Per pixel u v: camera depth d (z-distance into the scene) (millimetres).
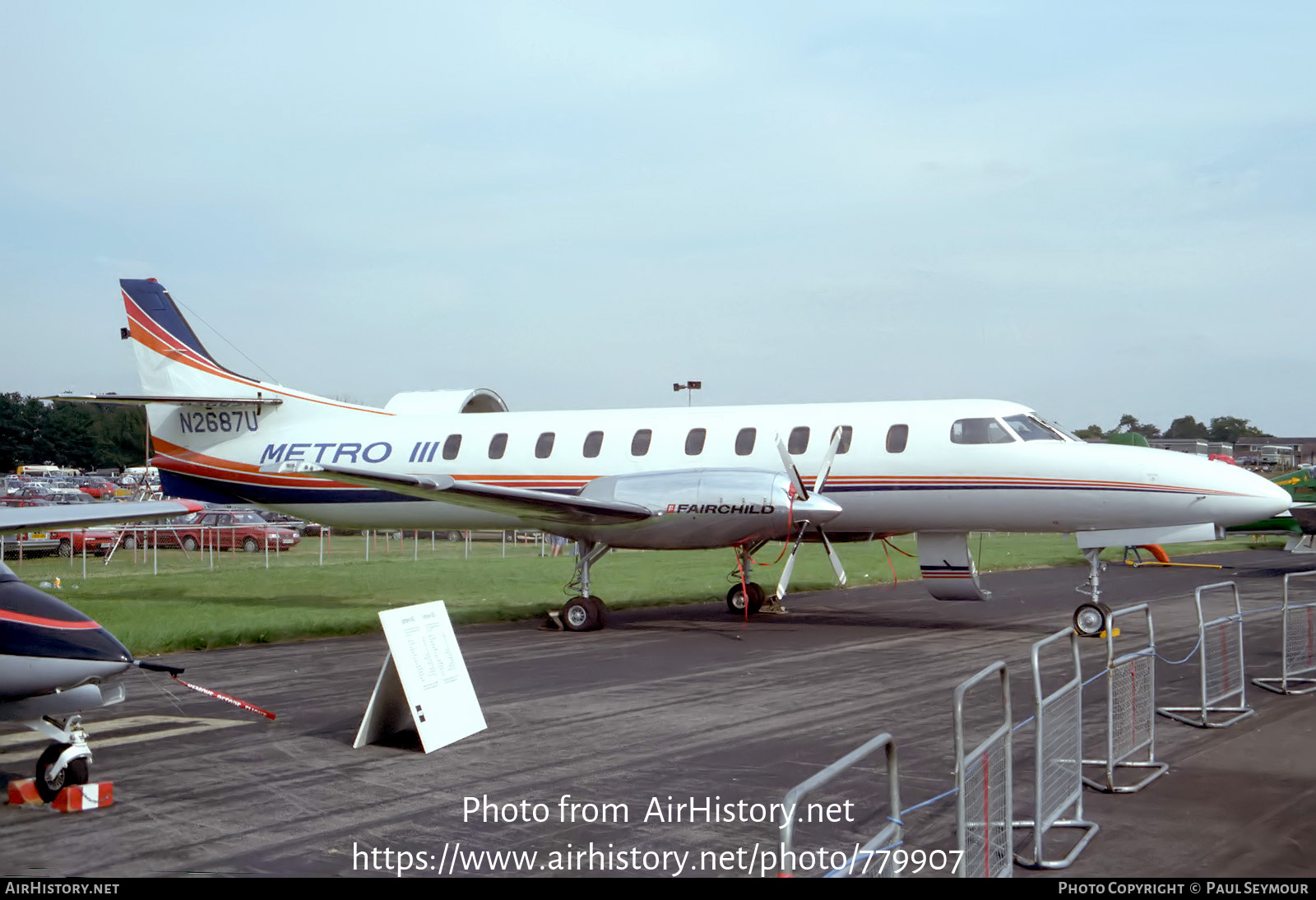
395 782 7352
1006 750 5559
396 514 19109
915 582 24547
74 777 6867
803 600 20484
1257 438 135375
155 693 10711
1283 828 6203
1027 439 15094
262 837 6191
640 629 15977
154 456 20922
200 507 8000
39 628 6754
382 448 18906
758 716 9391
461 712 8703
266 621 15719
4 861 5805
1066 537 45469
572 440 17547
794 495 14805
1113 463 14477
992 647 13508
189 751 8242
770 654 13078
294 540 35812
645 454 16938
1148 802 6746
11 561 30594
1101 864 5648
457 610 17609
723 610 18875
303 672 11984
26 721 6840
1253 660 12359
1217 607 18125
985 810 5289
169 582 23219
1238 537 43062
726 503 14883
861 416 16141
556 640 14656
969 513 15398
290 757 8047
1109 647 7242
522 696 10414
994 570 27922
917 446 15516
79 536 32156
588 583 16062
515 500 14781
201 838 6176
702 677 11430
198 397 20531
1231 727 8875
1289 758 7844
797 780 7297
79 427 103000
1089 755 7895
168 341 20844
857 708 9648
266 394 20250
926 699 10031
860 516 16062
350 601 19516
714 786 7148
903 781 7238
